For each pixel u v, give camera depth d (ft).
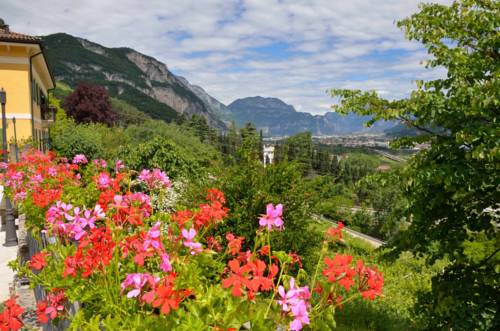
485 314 17.66
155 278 6.71
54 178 23.27
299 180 29.37
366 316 26.71
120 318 7.26
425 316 20.45
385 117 18.26
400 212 19.07
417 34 19.22
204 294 7.06
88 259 7.98
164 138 49.16
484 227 18.58
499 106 15.38
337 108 19.74
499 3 18.03
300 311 5.97
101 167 27.61
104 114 201.77
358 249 55.52
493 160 15.52
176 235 9.21
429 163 17.54
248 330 7.32
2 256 26.05
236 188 27.91
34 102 72.13
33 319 14.08
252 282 6.09
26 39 62.80
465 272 19.13
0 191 33.81
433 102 16.97
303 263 27.25
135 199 13.09
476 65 17.39
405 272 46.09
